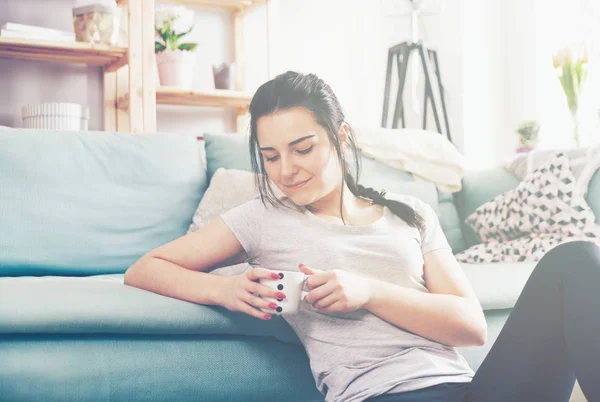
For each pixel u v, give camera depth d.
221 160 2.03
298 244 1.03
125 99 3.21
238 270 1.46
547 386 0.89
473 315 0.99
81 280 1.35
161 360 1.15
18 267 1.65
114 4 2.89
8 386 1.04
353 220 1.07
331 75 3.98
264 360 1.21
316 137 1.00
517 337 0.90
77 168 1.78
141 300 1.13
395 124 3.84
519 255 2.06
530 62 3.95
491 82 4.07
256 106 1.01
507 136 4.09
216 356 1.18
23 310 1.05
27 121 2.88
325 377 0.98
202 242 1.09
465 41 4.00
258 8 3.77
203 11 3.61
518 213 2.16
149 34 2.89
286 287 0.94
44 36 2.79
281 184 1.02
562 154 2.21
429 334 0.97
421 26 4.10
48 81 3.21
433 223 1.12
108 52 2.90
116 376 1.11
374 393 0.90
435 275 1.06
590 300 0.82
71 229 1.73
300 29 3.90
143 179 1.86
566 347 0.87
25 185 1.70
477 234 2.31
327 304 0.93
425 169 2.33
